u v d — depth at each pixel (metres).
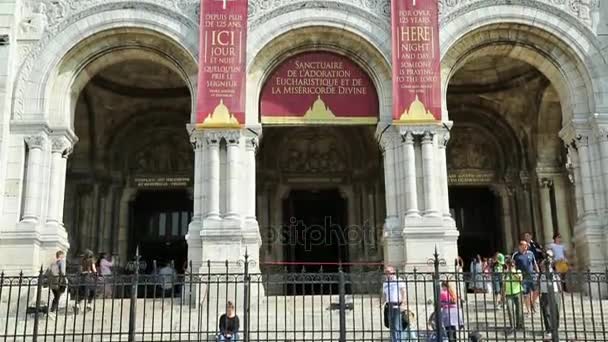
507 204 31.50
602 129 22.97
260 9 23.75
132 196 31.70
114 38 24.03
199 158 23.05
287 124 23.78
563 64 24.19
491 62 29.11
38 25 23.62
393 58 23.06
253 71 23.66
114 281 14.70
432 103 22.81
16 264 21.69
